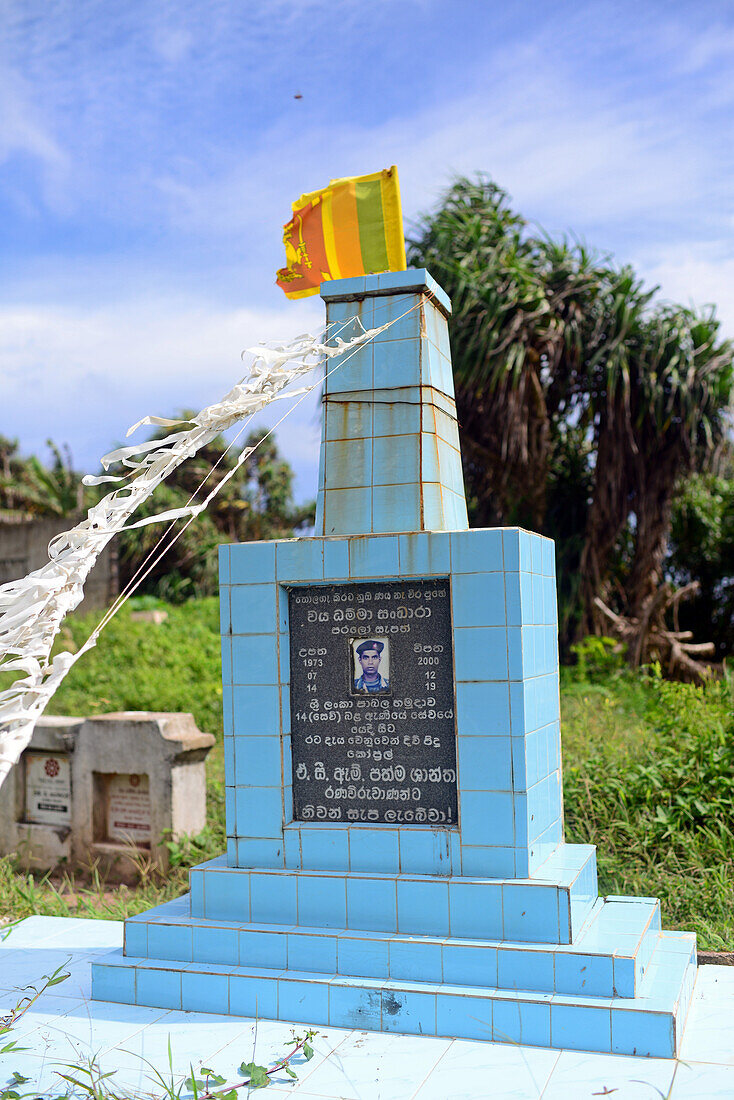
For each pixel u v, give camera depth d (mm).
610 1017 3629
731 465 17609
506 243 16531
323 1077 3492
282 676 4508
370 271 5180
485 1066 3543
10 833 8852
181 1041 3850
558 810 4742
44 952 5066
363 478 4770
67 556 2674
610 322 16031
